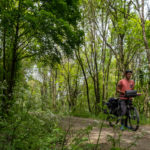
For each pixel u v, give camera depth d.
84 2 13.41
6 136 2.82
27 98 2.86
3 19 8.19
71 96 14.69
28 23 8.87
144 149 3.13
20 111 2.97
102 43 14.28
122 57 12.62
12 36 9.27
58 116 3.11
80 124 5.56
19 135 2.81
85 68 18.08
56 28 9.04
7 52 10.61
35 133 3.06
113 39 13.54
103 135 4.18
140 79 12.44
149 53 9.27
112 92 17.75
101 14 13.44
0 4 8.59
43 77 21.62
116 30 11.80
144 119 8.64
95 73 15.27
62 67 18.67
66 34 9.47
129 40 11.16
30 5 8.57
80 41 10.72
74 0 10.85
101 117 2.76
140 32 10.73
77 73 18.27
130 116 5.45
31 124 2.93
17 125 2.73
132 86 5.80
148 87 12.32
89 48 16.88
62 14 10.25
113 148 2.71
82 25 13.64
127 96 5.42
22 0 8.65
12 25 8.55
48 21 8.59
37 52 10.49
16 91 2.95
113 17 13.05
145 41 9.25
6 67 10.46
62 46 10.05
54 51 10.41
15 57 10.03
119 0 12.23
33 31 9.30
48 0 9.59
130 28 10.83
